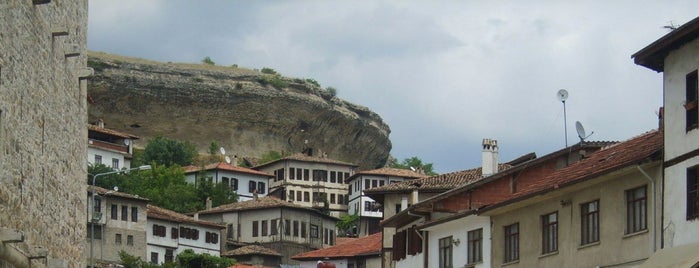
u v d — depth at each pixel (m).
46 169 29.41
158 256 133.25
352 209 181.00
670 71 39.31
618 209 42.56
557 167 58.22
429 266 60.47
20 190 26.98
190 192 172.88
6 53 25.69
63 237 31.22
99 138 168.75
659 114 47.81
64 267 29.88
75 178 32.72
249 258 137.00
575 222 45.75
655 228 39.91
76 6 32.69
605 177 42.78
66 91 31.58
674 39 37.91
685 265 34.19
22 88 27.06
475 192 59.84
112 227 126.06
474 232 55.88
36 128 28.39
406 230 64.56
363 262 90.62
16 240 25.41
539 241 48.88
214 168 185.25
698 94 37.56
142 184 172.38
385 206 76.56
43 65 28.97
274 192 191.12
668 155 39.22
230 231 153.25
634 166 40.34
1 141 25.47
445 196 60.69
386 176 177.50
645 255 40.56
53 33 29.88
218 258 129.00
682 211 38.09
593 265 43.97
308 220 153.62
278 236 149.75
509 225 52.19
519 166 58.53
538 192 47.03
